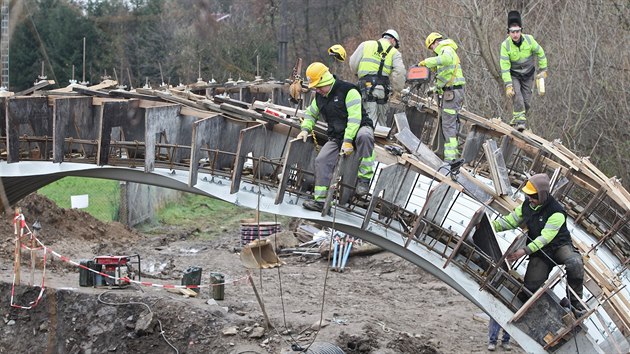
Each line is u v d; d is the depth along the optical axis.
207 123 13.34
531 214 12.20
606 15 26.48
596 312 12.22
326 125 14.02
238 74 28.27
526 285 12.56
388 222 13.11
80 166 14.15
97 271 16.94
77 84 16.16
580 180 15.82
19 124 14.29
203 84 20.61
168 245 27.02
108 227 27.75
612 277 13.37
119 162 14.13
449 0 29.53
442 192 12.86
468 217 14.45
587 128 26.30
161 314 16.11
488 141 14.50
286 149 13.76
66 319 16.16
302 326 16.22
